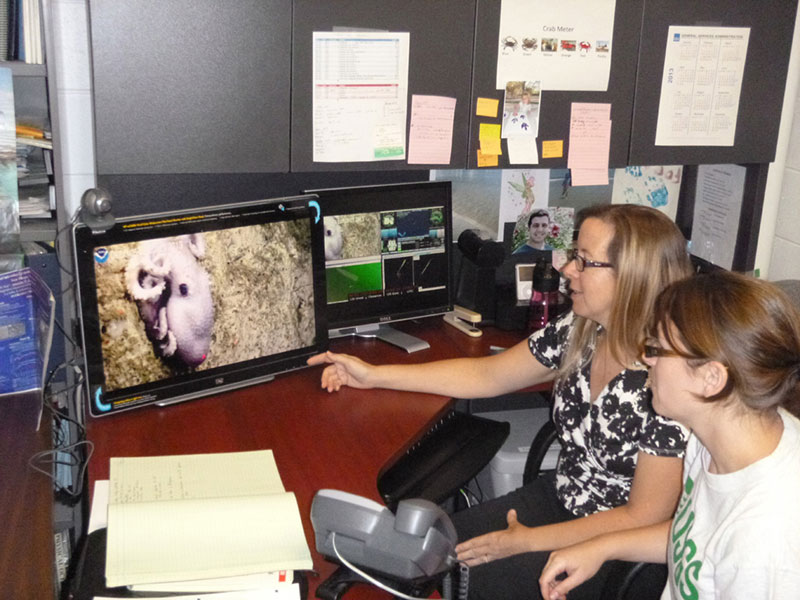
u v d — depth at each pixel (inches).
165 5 70.7
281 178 89.1
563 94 83.8
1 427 67.8
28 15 70.4
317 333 79.5
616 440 65.7
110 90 71.6
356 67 77.3
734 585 43.9
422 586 47.8
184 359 71.0
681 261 63.4
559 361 72.8
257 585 46.9
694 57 85.8
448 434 76.7
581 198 99.2
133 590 45.9
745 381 43.8
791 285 76.1
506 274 99.7
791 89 96.4
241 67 74.2
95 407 67.0
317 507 46.8
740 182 96.2
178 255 69.3
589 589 65.9
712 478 46.7
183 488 56.8
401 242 87.5
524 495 75.0
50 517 56.6
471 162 83.6
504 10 79.6
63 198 76.1
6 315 70.8
